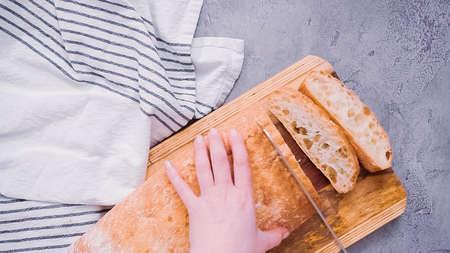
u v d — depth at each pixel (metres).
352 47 0.72
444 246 0.71
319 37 0.72
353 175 0.63
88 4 0.65
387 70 0.72
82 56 0.65
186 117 0.67
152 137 0.69
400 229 0.71
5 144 0.65
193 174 0.58
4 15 0.65
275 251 0.63
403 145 0.72
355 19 0.72
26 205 0.64
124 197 0.64
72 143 0.65
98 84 0.66
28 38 0.66
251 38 0.72
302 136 0.63
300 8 0.72
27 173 0.64
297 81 0.68
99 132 0.65
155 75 0.65
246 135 0.59
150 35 0.67
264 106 0.66
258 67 0.72
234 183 0.57
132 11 0.66
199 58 0.69
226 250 0.52
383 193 0.64
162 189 0.59
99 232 0.59
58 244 0.64
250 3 0.72
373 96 0.72
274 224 0.59
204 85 0.69
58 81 0.66
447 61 0.72
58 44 0.66
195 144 0.58
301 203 0.60
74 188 0.64
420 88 0.72
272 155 0.58
